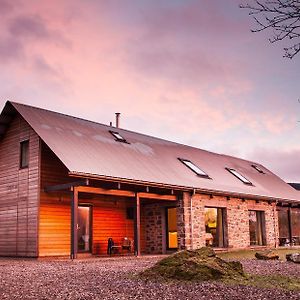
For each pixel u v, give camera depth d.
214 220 18.55
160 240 17.75
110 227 16.80
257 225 21.23
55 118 16.08
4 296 6.36
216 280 7.94
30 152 14.92
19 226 14.73
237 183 20.86
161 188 15.94
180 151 21.25
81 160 13.67
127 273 9.06
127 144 17.91
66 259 13.06
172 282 7.78
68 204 15.09
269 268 10.39
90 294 6.55
